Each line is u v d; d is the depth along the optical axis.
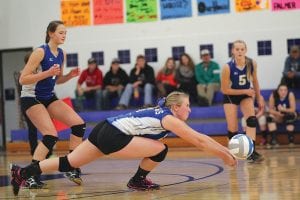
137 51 20.44
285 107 17.20
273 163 11.10
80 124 8.79
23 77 8.18
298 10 18.72
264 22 19.05
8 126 22.83
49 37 8.67
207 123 18.30
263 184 7.82
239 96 11.71
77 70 9.12
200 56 19.72
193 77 18.75
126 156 7.23
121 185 8.43
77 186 8.51
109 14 20.69
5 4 21.92
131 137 7.12
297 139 17.47
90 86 19.81
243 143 7.24
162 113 7.05
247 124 11.62
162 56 20.14
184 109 7.16
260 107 11.98
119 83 19.52
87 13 20.94
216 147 6.62
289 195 6.63
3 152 19.92
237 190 7.29
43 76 8.05
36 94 8.59
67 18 21.16
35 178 8.40
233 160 6.64
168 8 20.03
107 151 7.14
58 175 10.48
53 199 7.07
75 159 7.36
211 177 9.07
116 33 20.64
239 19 19.28
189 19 19.83
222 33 19.47
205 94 18.55
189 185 8.05
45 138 8.35
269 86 19.03
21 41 21.80
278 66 18.94
